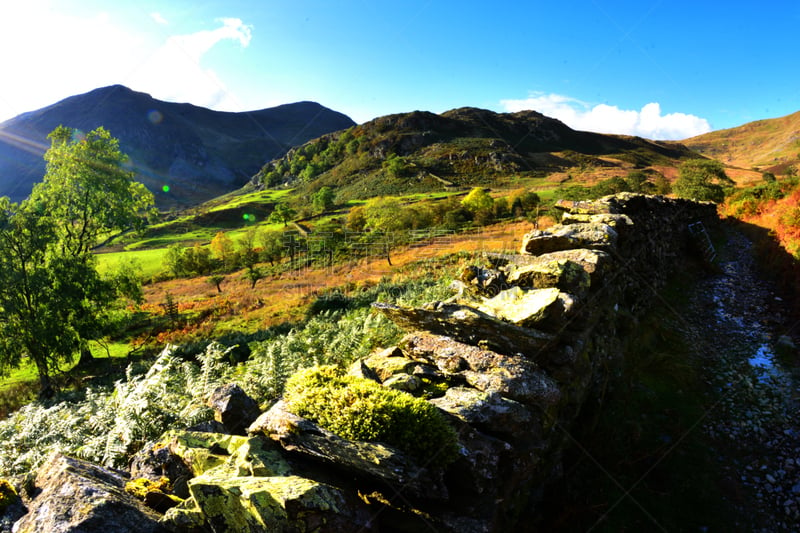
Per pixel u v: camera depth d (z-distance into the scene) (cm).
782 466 656
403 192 16325
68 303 2688
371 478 374
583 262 786
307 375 487
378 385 461
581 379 668
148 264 7831
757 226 2453
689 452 698
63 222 3334
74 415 792
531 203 7481
